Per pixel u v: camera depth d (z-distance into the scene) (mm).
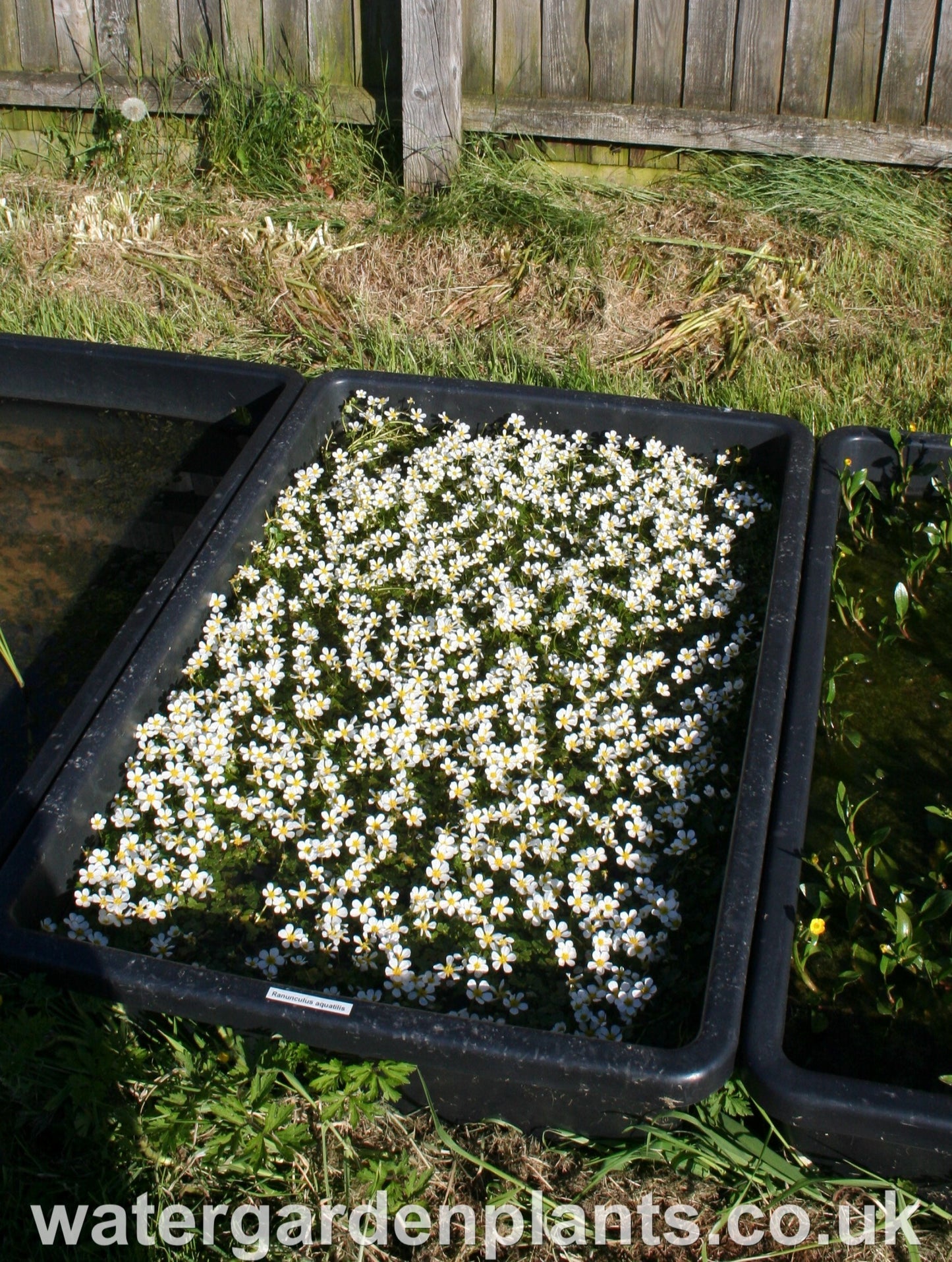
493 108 2479
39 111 2660
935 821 1424
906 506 1785
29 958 1220
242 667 1596
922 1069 1254
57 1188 1167
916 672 1604
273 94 2488
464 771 1456
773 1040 1166
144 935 1360
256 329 2207
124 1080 1205
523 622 1605
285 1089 1215
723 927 1235
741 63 2398
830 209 2350
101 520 1855
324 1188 1174
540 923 1340
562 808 1452
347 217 2443
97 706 1444
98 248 2371
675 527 1733
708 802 1445
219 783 1463
